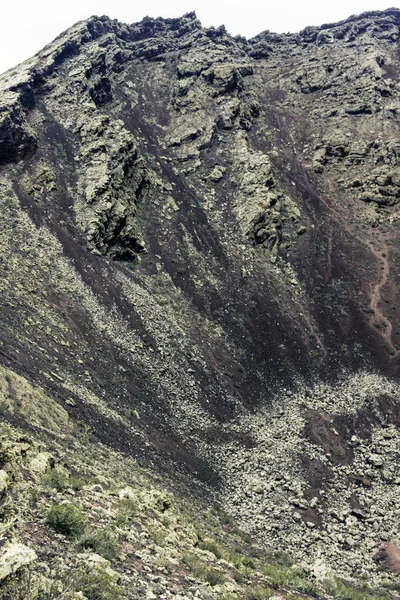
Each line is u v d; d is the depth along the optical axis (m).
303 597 18.09
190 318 58.94
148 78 110.31
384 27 136.88
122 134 77.06
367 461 43.47
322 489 39.12
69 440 25.67
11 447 15.67
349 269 75.19
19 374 29.59
